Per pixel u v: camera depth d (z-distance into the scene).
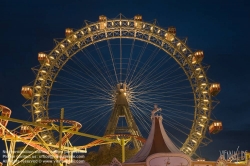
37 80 69.06
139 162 31.95
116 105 70.31
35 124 46.28
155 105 37.53
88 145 62.75
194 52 72.75
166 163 30.69
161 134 36.16
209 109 70.56
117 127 69.69
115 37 73.94
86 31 73.00
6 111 48.03
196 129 70.31
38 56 69.94
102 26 73.25
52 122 50.62
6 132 52.53
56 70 70.56
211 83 71.06
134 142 69.12
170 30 74.06
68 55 71.75
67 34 72.88
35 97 68.12
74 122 49.94
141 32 73.88
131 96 71.00
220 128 67.94
